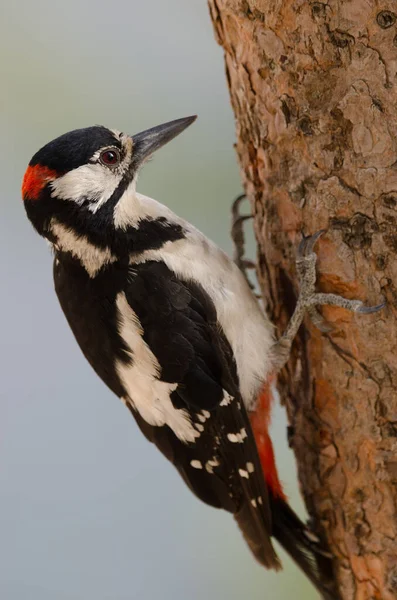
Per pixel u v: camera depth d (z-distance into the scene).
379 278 3.22
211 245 3.27
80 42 3.38
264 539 3.26
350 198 3.22
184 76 3.38
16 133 3.37
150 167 3.36
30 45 3.37
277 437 3.36
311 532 3.26
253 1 3.22
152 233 3.26
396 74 3.21
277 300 3.27
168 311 3.25
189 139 3.36
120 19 3.38
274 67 3.22
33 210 3.26
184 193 3.36
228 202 3.36
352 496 3.24
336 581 3.26
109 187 3.26
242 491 3.27
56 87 3.37
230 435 3.26
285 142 3.23
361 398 3.23
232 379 3.26
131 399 3.28
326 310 3.24
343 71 3.21
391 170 3.21
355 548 3.24
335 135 3.22
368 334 3.22
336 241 3.22
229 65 3.25
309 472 3.26
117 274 3.26
